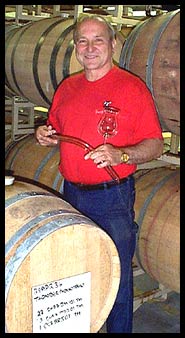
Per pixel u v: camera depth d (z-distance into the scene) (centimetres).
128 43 326
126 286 294
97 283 224
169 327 370
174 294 420
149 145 268
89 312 225
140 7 635
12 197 221
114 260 225
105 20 272
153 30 307
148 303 405
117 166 272
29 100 443
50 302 211
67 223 204
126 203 282
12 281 192
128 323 303
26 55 397
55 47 367
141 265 372
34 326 208
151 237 350
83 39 269
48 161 423
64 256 209
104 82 272
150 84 296
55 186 401
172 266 340
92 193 279
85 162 272
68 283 214
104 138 269
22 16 507
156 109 300
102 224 282
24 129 497
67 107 280
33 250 200
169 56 282
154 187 369
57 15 504
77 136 274
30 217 207
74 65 352
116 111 264
